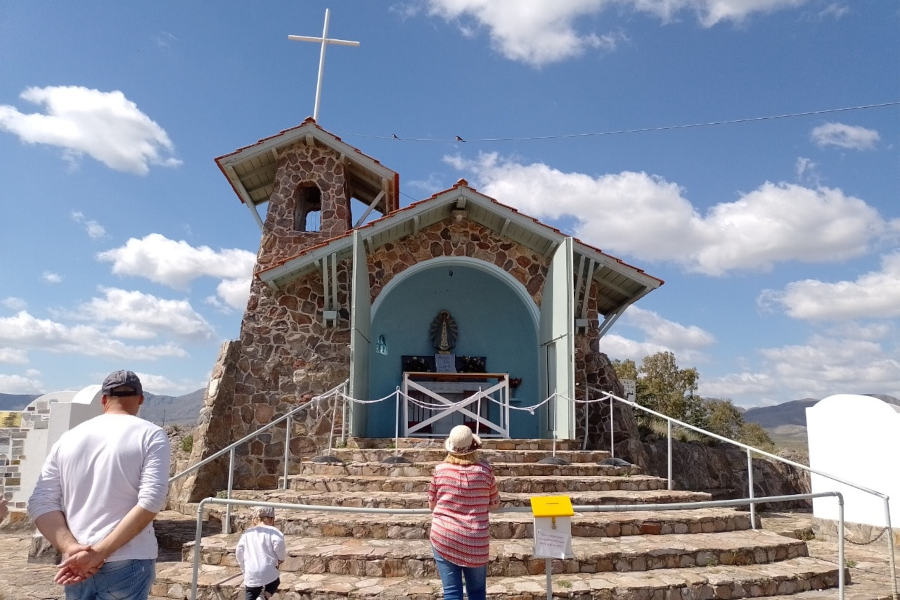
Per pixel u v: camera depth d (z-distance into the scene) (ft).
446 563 17.62
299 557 24.30
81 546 10.67
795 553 27.76
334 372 49.01
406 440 40.29
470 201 47.70
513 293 53.21
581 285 50.06
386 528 27.14
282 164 55.72
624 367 101.81
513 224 48.26
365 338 47.32
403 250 50.65
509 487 32.55
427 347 54.65
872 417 38.19
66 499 11.40
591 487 33.58
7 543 36.19
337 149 55.26
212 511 39.60
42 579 27.68
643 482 34.45
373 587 22.24
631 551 25.11
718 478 60.80
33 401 40.22
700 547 26.05
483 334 55.01
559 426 44.09
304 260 46.83
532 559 24.31
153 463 11.48
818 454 41.39
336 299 48.42
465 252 50.78
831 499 40.32
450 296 55.31
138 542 11.34
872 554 34.35
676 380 99.55
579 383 49.93
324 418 47.83
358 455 38.09
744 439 103.04
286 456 35.40
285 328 49.67
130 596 11.03
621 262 48.67
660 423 70.64
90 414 40.04
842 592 21.91
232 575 23.95
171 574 24.09
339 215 54.70
